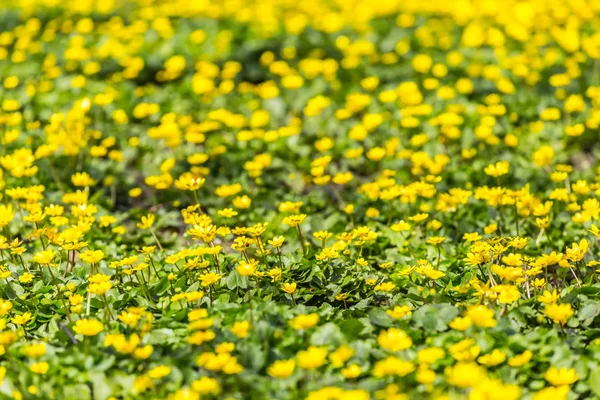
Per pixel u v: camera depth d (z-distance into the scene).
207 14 10.13
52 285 3.95
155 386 2.93
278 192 5.82
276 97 7.82
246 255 4.06
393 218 5.24
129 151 6.59
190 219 4.37
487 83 8.12
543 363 3.06
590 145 6.80
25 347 3.14
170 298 3.74
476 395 2.47
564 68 8.44
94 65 8.10
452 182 5.88
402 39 9.28
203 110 7.60
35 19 9.88
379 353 3.07
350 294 3.88
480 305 3.21
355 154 5.95
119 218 5.39
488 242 3.99
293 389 2.87
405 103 7.21
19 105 7.46
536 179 5.90
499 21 9.57
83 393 2.88
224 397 2.87
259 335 3.14
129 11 10.66
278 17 10.22
